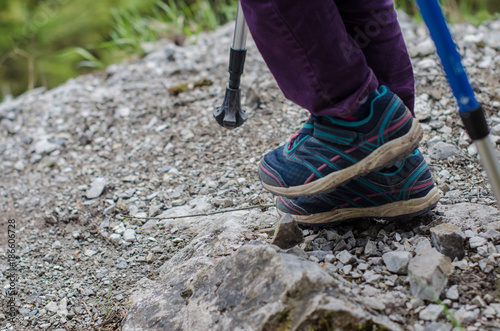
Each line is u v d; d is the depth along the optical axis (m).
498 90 2.09
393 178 1.25
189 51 2.89
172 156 2.09
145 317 1.26
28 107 2.64
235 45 1.42
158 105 2.44
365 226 1.40
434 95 2.11
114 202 1.89
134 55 3.28
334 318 1.01
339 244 1.34
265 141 2.05
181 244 1.60
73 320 1.40
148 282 1.47
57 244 1.74
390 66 1.26
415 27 2.80
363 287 1.18
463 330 1.04
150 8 4.16
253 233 1.46
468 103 0.99
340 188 1.29
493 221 1.31
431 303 1.12
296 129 2.09
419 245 1.25
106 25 4.20
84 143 2.30
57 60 4.19
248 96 2.31
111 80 2.75
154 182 1.95
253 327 1.05
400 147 1.16
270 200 1.69
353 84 1.09
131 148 2.20
